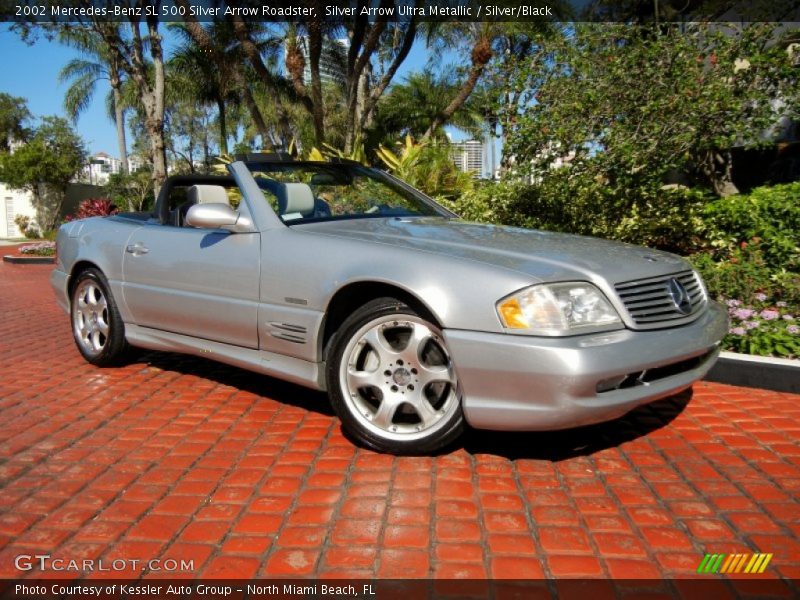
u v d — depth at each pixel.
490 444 3.36
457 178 10.83
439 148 11.12
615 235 7.30
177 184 4.73
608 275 2.99
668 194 7.27
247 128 38.00
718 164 10.08
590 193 7.28
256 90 22.03
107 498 2.83
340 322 3.44
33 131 46.47
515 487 2.90
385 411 3.18
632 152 5.88
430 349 3.12
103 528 2.58
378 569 2.29
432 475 3.01
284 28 13.17
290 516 2.66
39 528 2.59
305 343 3.43
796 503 2.75
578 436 3.47
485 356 2.82
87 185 37.97
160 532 2.55
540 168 6.60
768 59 5.71
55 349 5.74
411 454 3.19
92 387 4.48
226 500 2.80
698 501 2.77
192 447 3.39
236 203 4.61
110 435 3.57
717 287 5.33
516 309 2.80
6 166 34.34
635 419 3.73
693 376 3.18
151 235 4.39
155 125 16.34
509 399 2.83
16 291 10.57
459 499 2.79
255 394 4.28
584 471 3.06
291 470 3.09
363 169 4.68
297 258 3.46
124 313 4.64
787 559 2.34
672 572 2.27
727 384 4.34
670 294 3.14
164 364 5.05
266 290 3.59
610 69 6.01
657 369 3.03
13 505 2.78
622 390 2.86
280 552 2.40
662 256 3.47
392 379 3.17
